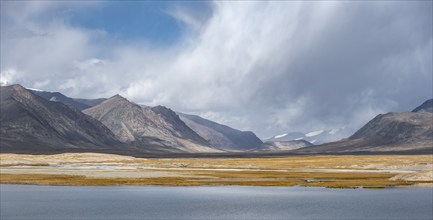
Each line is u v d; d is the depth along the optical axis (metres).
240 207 91.62
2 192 114.81
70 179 143.12
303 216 82.19
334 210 87.50
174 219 79.81
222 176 159.12
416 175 144.00
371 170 196.38
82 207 91.69
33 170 191.62
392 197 103.94
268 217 81.31
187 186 129.00
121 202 98.06
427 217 80.62
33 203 96.69
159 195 110.00
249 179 147.88
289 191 116.56
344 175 162.62
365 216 81.62
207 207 91.81
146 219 80.12
